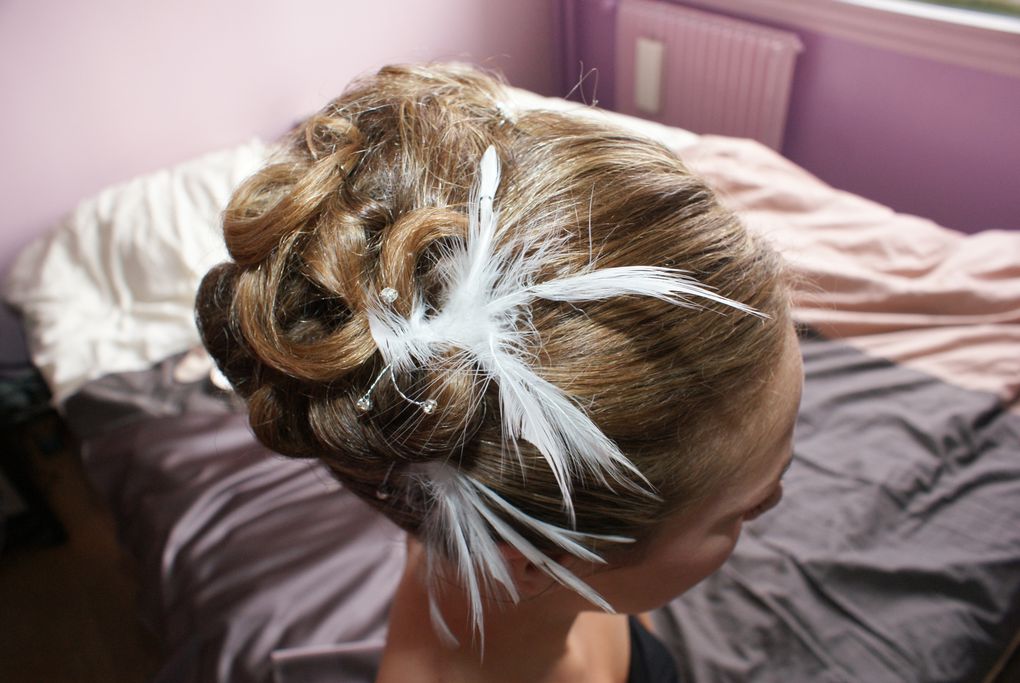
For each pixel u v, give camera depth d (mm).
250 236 369
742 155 1579
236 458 1138
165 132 1748
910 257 1326
